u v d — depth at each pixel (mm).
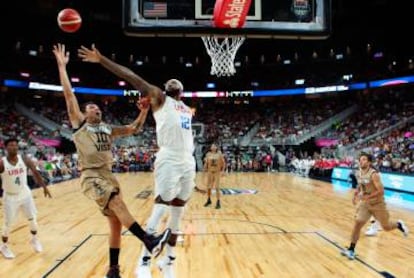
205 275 4512
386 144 23938
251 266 4902
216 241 6316
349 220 8391
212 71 8961
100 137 3646
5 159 5297
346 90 35062
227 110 37844
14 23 27422
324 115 33656
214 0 5398
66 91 3719
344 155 25156
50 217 8711
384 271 4742
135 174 24594
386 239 6590
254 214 9172
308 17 5531
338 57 34188
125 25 5320
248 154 30391
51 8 25953
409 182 13648
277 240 6426
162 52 34469
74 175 21297
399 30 28375
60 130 31109
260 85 37688
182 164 3326
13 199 5367
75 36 30047
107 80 36812
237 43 8828
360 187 5605
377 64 33250
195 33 5375
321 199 12195
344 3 26516
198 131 33156
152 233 3217
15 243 6160
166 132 3322
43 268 4797
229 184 17641
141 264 3289
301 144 31219
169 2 5379
